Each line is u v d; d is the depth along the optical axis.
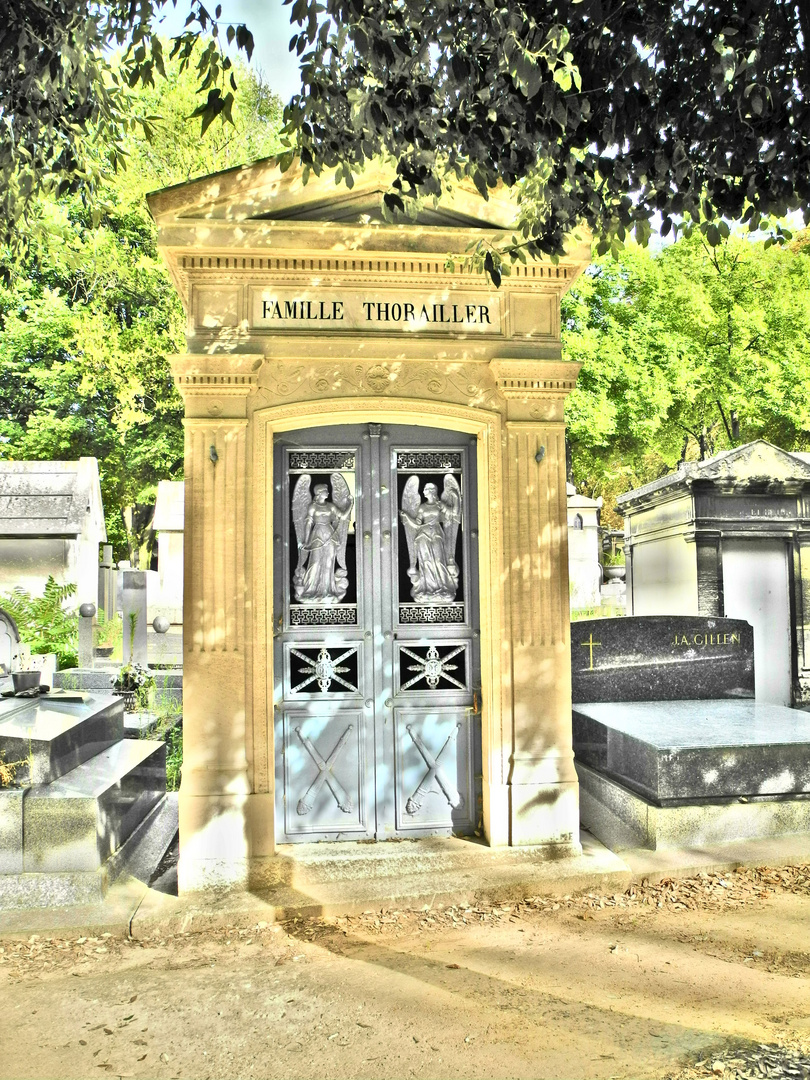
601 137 3.65
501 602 5.90
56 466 17.25
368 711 6.05
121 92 5.11
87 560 17.00
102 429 28.78
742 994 4.04
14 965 4.56
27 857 5.22
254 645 5.59
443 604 6.18
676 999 4.01
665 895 5.37
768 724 6.91
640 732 6.53
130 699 9.95
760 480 11.76
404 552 6.18
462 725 6.15
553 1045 3.60
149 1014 3.99
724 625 8.60
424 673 6.12
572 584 20.59
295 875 5.45
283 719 5.96
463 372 5.96
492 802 5.83
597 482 34.28
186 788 5.41
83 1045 3.71
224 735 5.47
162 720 9.59
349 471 6.13
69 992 4.23
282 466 6.06
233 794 5.42
